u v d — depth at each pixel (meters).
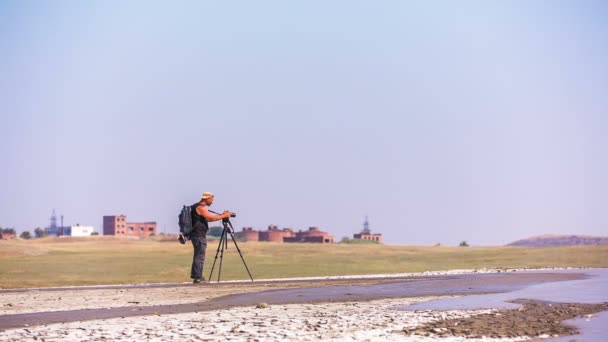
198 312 29.12
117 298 35.56
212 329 24.11
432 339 21.92
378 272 58.59
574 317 26.11
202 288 40.75
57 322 26.70
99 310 30.50
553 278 44.12
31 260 69.81
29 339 22.53
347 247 106.50
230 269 61.34
